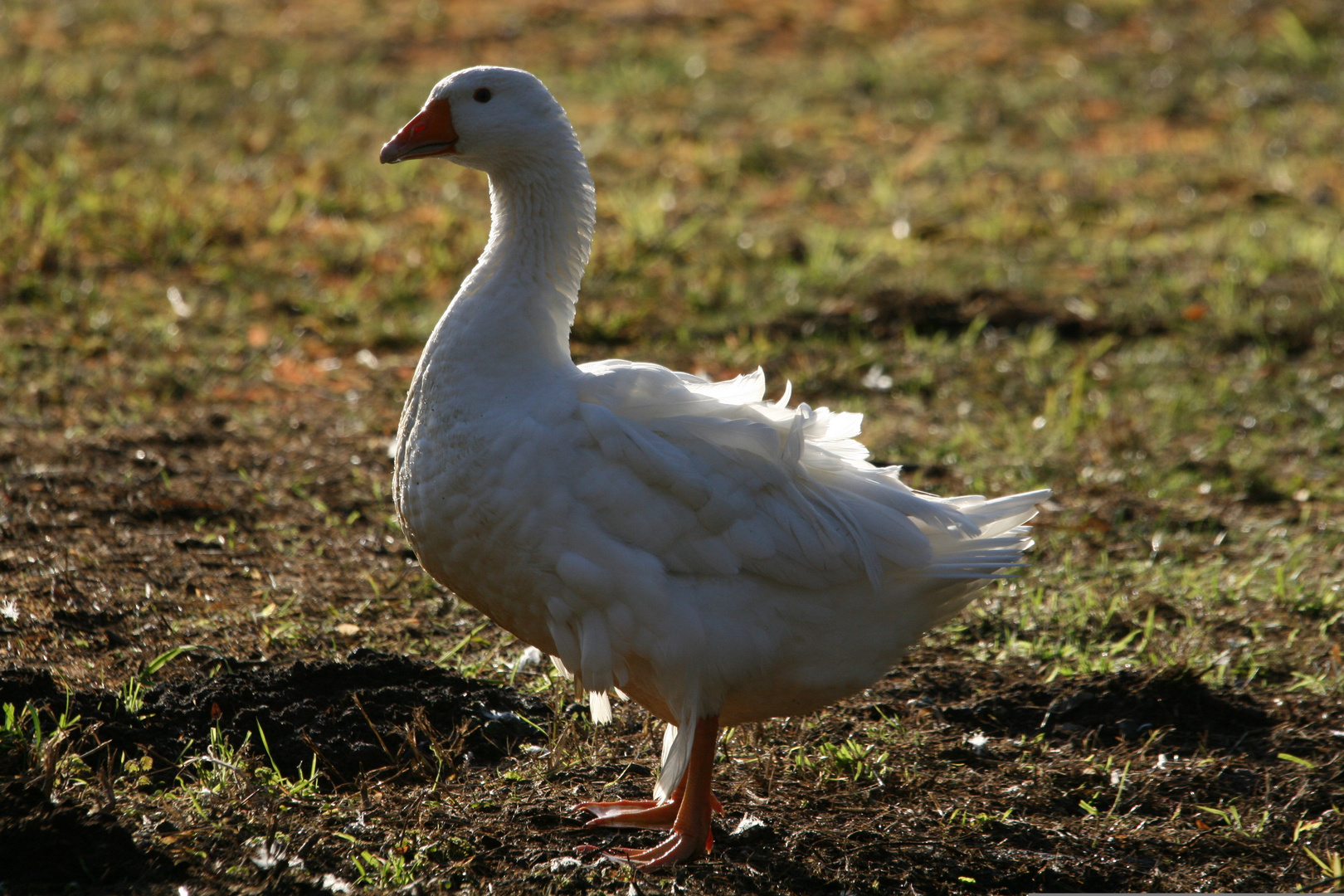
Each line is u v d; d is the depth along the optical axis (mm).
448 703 7336
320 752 6836
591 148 19984
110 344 12852
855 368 13367
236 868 5703
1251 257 16047
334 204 17078
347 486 10531
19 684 6836
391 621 8539
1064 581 9570
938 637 8781
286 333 13695
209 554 9227
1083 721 7820
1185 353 13852
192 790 6254
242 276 14898
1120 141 21094
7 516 9312
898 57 24688
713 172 19219
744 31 26031
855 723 7684
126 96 20156
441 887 5781
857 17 27000
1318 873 6414
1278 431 12289
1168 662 8219
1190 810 6965
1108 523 10445
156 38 23172
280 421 11711
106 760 6410
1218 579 9531
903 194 18766
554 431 6035
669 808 6539
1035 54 25047
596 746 7258
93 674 7445
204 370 12547
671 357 13539
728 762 7262
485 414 6180
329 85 21562
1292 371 13352
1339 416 12336
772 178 19469
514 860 6098
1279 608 9172
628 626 6027
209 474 10500
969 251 16781
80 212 15602
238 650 7926
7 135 17875
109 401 11727
